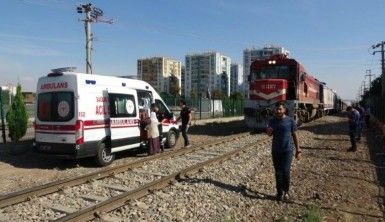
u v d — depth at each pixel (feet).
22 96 57.93
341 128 98.48
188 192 30.83
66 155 41.52
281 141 29.40
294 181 36.11
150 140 49.37
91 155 42.34
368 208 28.73
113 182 34.09
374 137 81.97
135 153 52.95
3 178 36.52
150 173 37.99
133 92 48.62
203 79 392.68
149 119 49.32
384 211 28.14
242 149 53.01
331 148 59.98
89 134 41.86
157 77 377.71
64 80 41.91
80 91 41.32
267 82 82.07
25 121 57.67
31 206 26.55
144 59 385.70
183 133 58.18
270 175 38.70
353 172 41.52
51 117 42.45
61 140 41.70
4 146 56.90
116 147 45.14
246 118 84.48
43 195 29.19
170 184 32.96
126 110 47.11
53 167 42.47
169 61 386.32
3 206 26.23
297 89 85.61
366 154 55.16
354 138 57.77
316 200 30.09
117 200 26.50
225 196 30.35
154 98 54.13
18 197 27.50
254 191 32.24
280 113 29.58
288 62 86.12
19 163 44.73
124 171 38.58
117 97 45.88
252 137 71.82
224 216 25.73
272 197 30.68
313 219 24.86
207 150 55.26
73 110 41.16
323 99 149.69
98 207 24.82
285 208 28.12
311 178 37.68
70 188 31.09
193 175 37.06
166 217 25.02
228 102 164.86
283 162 29.55
